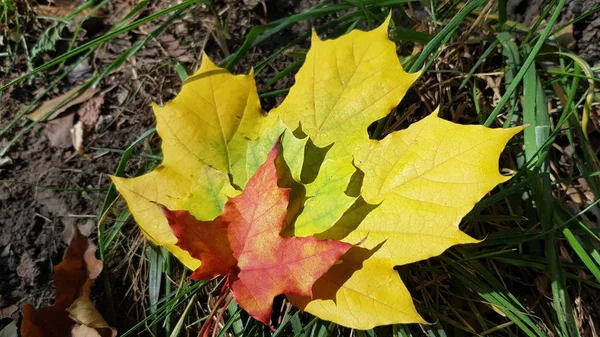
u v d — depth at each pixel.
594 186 0.28
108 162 0.34
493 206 0.29
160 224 0.24
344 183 0.22
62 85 0.36
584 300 0.28
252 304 0.22
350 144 0.24
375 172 0.23
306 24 0.35
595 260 0.28
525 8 0.34
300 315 0.28
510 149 0.30
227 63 0.33
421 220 0.22
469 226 0.28
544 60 0.32
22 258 0.32
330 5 0.33
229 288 0.24
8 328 0.30
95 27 0.38
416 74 0.23
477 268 0.27
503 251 0.26
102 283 0.31
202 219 0.23
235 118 0.25
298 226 0.23
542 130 0.27
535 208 0.29
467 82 0.32
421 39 0.31
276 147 0.22
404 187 0.22
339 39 0.24
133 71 0.36
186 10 0.36
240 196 0.22
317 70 0.24
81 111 0.35
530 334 0.25
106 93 0.36
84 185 0.33
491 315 0.28
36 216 0.33
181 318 0.28
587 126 0.31
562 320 0.25
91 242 0.30
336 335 0.27
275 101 0.33
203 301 0.30
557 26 0.33
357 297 0.22
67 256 0.30
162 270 0.30
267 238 0.22
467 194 0.21
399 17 0.35
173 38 0.36
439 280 0.27
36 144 0.35
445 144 0.22
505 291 0.26
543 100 0.28
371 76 0.24
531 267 0.29
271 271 0.22
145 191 0.25
